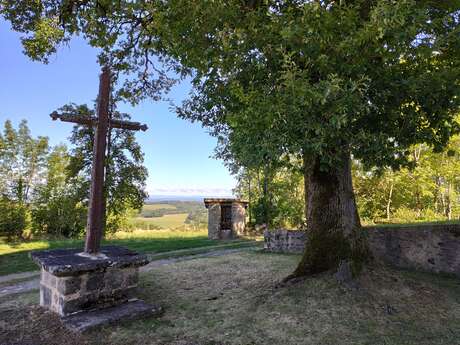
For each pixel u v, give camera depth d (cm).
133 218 4028
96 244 580
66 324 469
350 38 396
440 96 491
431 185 2620
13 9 902
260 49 502
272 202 2725
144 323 496
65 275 492
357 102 396
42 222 3231
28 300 634
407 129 525
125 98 1120
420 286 601
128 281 570
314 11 421
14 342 439
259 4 571
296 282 624
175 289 692
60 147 3719
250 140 560
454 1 501
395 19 354
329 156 477
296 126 421
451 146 2272
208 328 477
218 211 2420
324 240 650
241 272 834
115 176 2441
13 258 1346
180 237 2469
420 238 807
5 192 3506
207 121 921
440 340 427
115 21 928
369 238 891
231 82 535
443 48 441
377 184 2922
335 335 441
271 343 427
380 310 509
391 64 488
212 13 513
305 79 411
